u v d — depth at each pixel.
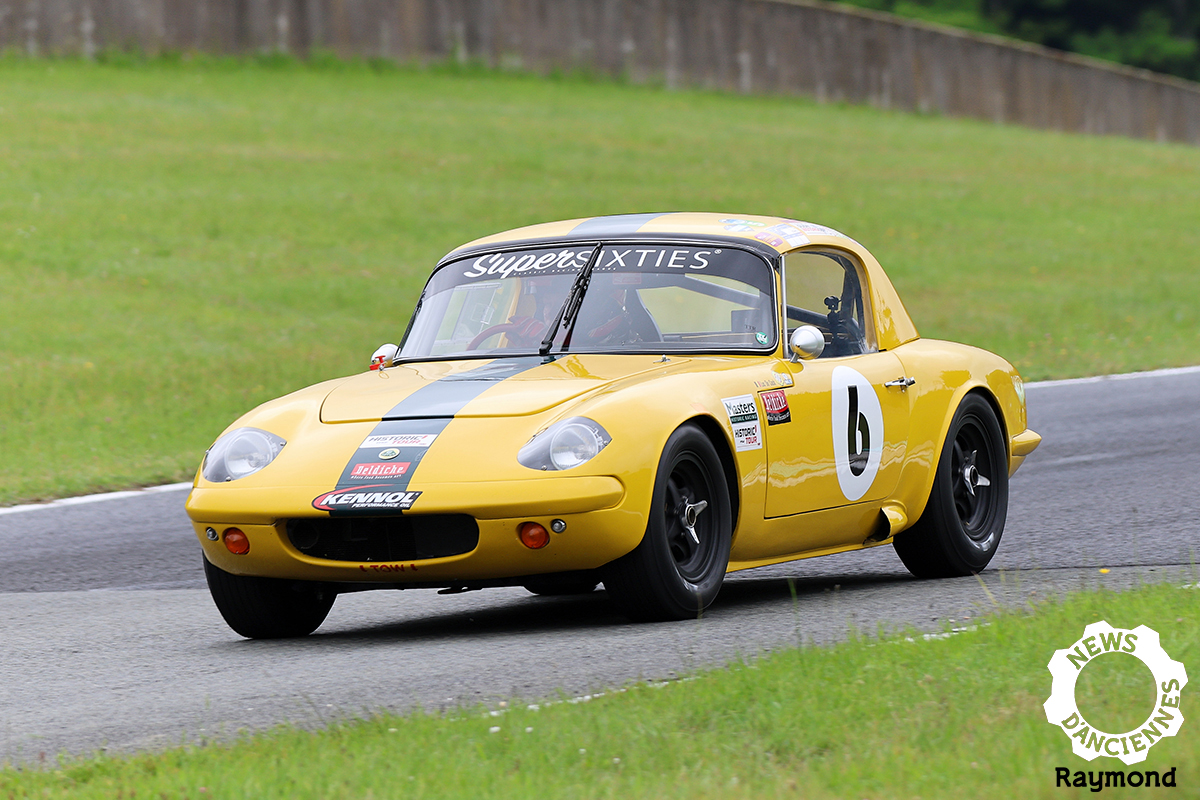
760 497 20.91
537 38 160.50
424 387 20.72
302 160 101.56
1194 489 31.77
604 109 144.50
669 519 19.72
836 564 27.25
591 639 18.89
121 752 14.38
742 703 13.89
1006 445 25.95
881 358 24.11
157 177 90.44
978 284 80.31
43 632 21.88
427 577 18.98
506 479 18.42
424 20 153.50
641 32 165.62
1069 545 26.41
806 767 11.95
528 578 18.95
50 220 76.19
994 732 12.41
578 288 22.73
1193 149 173.75
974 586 22.44
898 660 15.28
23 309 60.41
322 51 147.00
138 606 24.08
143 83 126.25
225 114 116.56
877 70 178.25
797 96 173.25
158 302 63.94
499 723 13.66
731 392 20.61
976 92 184.88
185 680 18.02
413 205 90.19
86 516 33.09
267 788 11.98
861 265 25.19
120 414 45.72
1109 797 10.75
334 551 19.20
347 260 75.62
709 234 23.27
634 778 11.84
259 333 60.53
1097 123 196.38
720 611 20.95
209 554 20.14
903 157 132.88
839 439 22.34
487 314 23.02
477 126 125.12
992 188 116.94
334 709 15.71
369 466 19.03
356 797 11.75
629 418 19.06
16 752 14.73
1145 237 99.25
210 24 140.38
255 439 20.20
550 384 20.17
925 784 11.25
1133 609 16.94
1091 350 62.78
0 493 35.56
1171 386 51.09
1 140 95.81
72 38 132.00
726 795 11.24
